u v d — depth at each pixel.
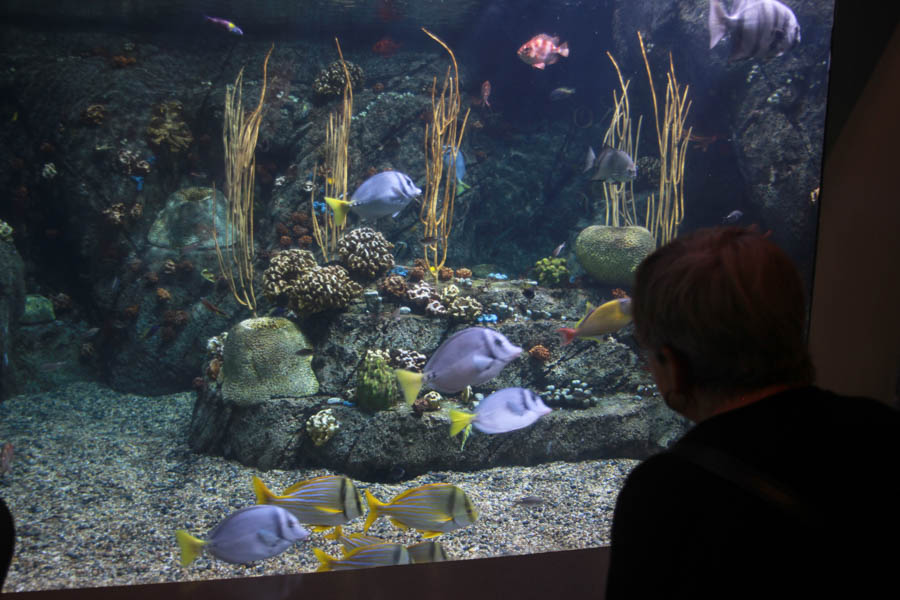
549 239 11.78
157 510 4.99
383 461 5.67
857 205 2.10
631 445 6.16
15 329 9.06
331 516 3.26
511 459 5.93
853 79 2.03
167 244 9.29
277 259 7.34
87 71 9.85
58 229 9.79
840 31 2.01
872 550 0.64
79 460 6.14
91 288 9.50
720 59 8.20
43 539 4.36
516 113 12.13
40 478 5.66
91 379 9.45
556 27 11.31
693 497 0.71
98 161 9.43
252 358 6.21
